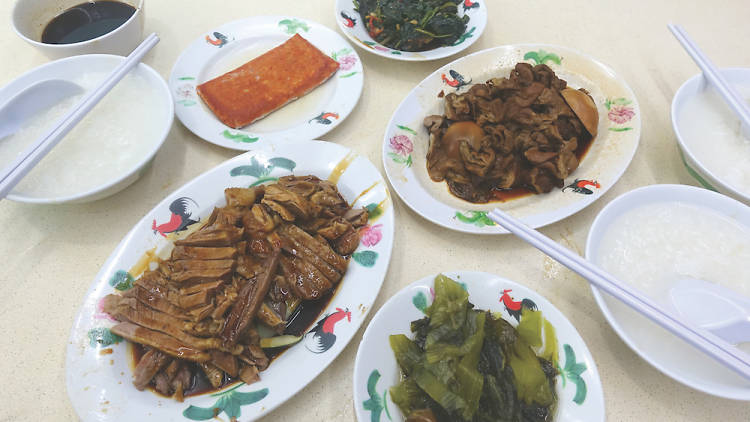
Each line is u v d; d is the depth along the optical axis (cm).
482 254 41
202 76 53
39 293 39
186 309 34
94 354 33
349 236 39
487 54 52
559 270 40
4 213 43
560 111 44
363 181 42
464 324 32
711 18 60
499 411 30
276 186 40
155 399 32
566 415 30
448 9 55
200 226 40
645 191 38
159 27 60
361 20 58
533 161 43
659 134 49
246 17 61
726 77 46
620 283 33
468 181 45
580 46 58
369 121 51
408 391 31
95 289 36
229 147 45
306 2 64
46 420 33
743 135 44
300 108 50
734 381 31
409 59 52
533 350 33
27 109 45
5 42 59
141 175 43
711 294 33
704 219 38
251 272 37
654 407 33
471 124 45
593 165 44
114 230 43
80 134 45
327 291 37
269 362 34
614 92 48
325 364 32
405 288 34
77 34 53
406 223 43
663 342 33
